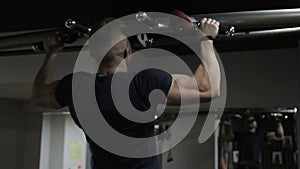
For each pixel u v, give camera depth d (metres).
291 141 2.51
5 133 3.30
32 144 3.23
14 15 1.90
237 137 2.60
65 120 3.11
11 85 2.81
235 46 2.48
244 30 1.64
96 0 1.67
